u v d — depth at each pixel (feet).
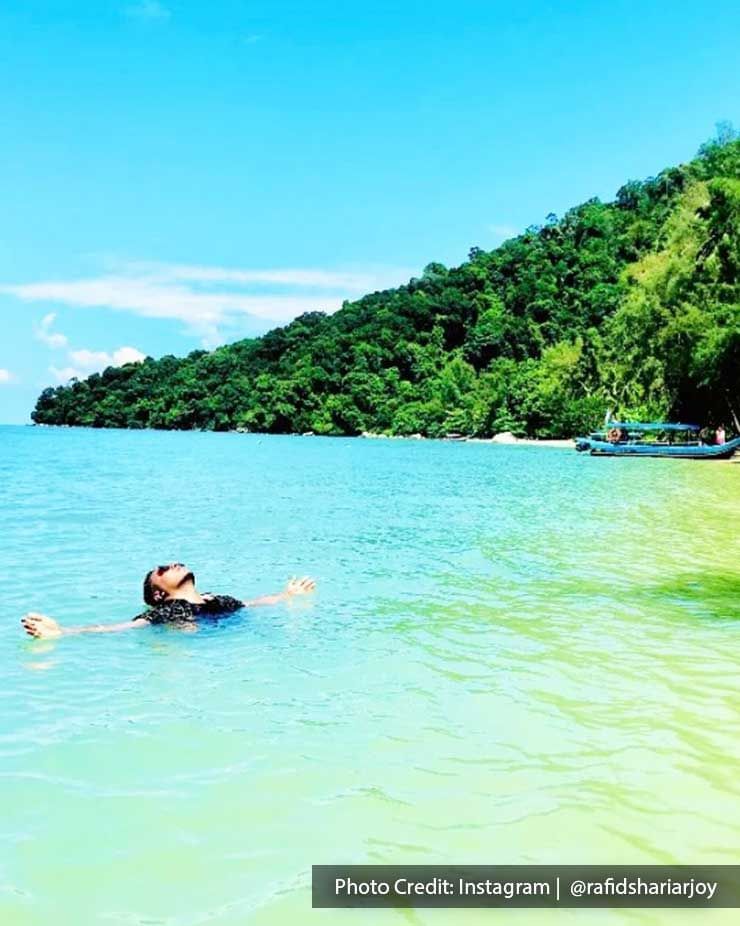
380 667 22.94
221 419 509.35
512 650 24.86
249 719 18.70
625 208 549.54
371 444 312.09
